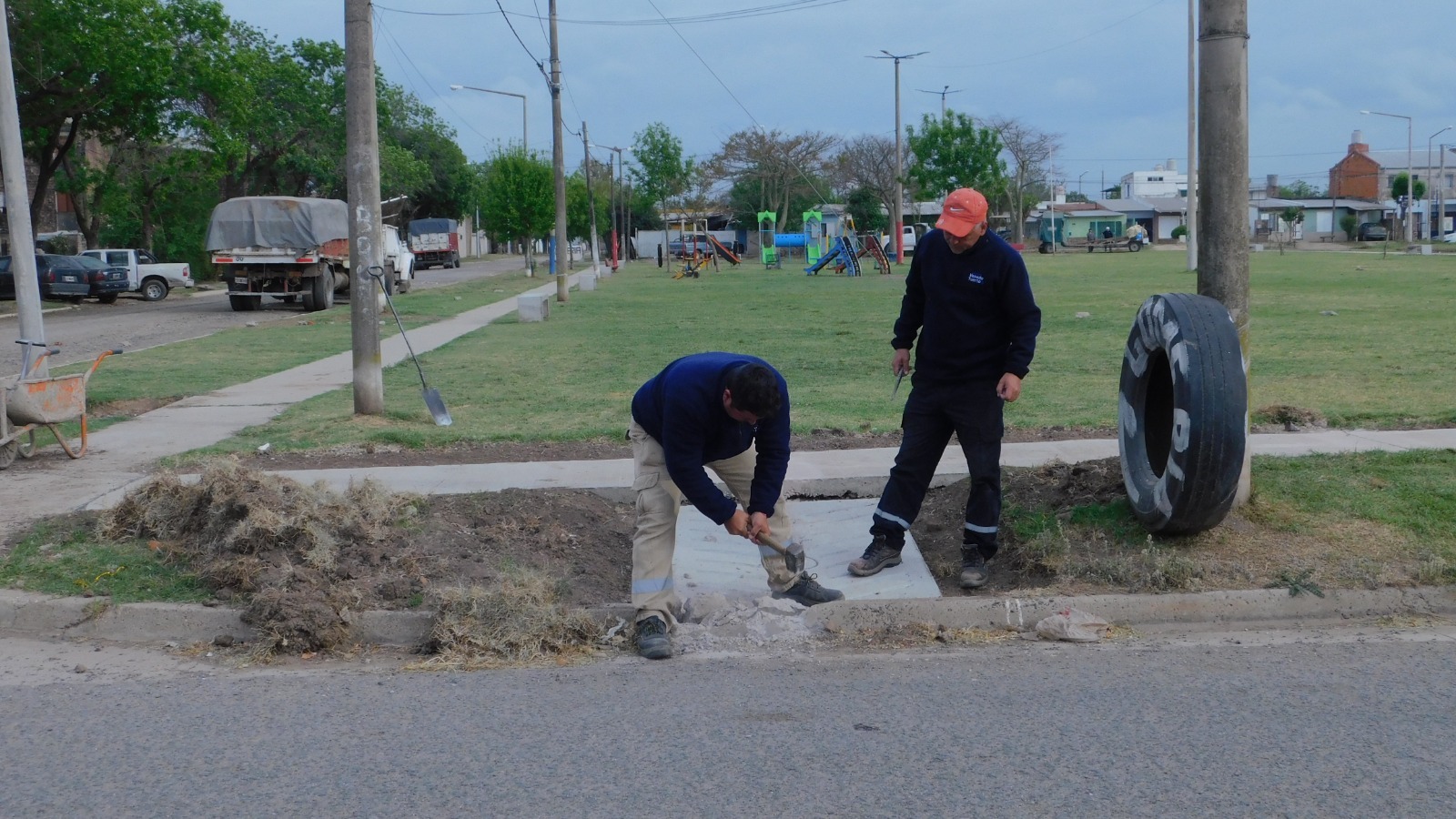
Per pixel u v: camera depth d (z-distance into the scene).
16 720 4.79
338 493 7.37
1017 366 6.20
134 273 38.41
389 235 37.75
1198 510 6.25
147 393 14.06
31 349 10.10
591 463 9.28
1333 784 3.98
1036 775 4.08
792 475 8.64
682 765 4.21
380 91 69.31
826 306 29.95
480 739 4.50
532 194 58.44
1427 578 6.16
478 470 9.07
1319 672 5.19
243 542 6.46
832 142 87.88
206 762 4.30
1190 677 5.14
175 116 38.66
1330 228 105.94
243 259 30.70
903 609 6.02
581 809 3.86
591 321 25.47
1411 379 13.46
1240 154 6.80
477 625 5.74
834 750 4.34
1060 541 6.71
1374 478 7.70
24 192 12.07
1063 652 5.58
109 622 5.98
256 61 43.97
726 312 27.86
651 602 5.68
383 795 3.99
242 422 11.77
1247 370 6.86
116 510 7.14
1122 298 29.84
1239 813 3.78
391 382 15.11
